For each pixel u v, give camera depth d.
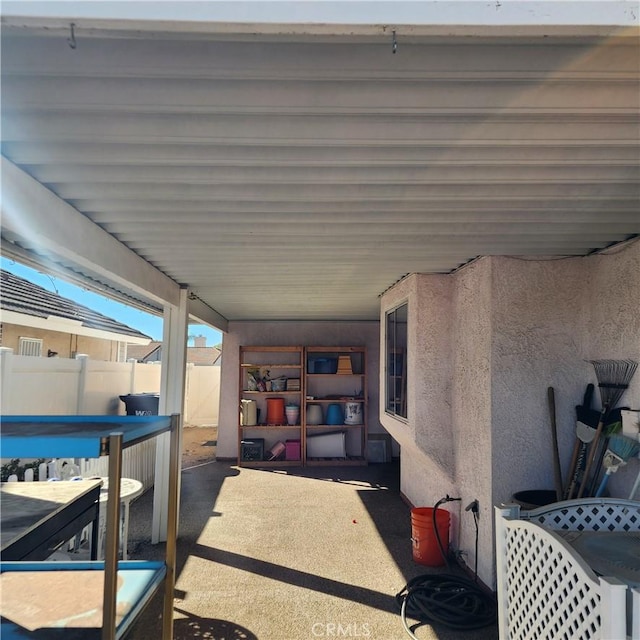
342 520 5.52
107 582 1.71
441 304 4.70
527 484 3.71
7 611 2.04
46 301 9.02
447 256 3.96
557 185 2.44
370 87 1.62
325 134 1.89
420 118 1.80
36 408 5.44
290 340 9.30
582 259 3.85
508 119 1.79
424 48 1.46
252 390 8.93
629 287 3.30
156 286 4.43
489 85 1.62
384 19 1.29
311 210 2.72
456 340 4.57
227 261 4.16
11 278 9.16
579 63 1.49
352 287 5.70
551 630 1.98
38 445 1.66
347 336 9.32
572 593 1.86
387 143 1.93
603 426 3.34
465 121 1.81
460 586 3.73
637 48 1.44
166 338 5.24
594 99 1.66
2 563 2.45
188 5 1.27
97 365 7.04
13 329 8.41
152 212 2.82
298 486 7.09
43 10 1.25
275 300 6.78
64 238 2.55
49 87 1.61
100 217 2.86
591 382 3.72
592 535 2.36
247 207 2.68
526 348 3.79
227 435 9.14
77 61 1.47
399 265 4.35
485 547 3.77
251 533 5.08
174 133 1.87
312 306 7.45
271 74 1.52
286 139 1.91
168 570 2.42
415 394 4.64
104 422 2.28
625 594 1.61
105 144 2.01
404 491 6.35
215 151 2.05
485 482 3.81
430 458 4.57
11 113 1.77
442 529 4.30
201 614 3.42
